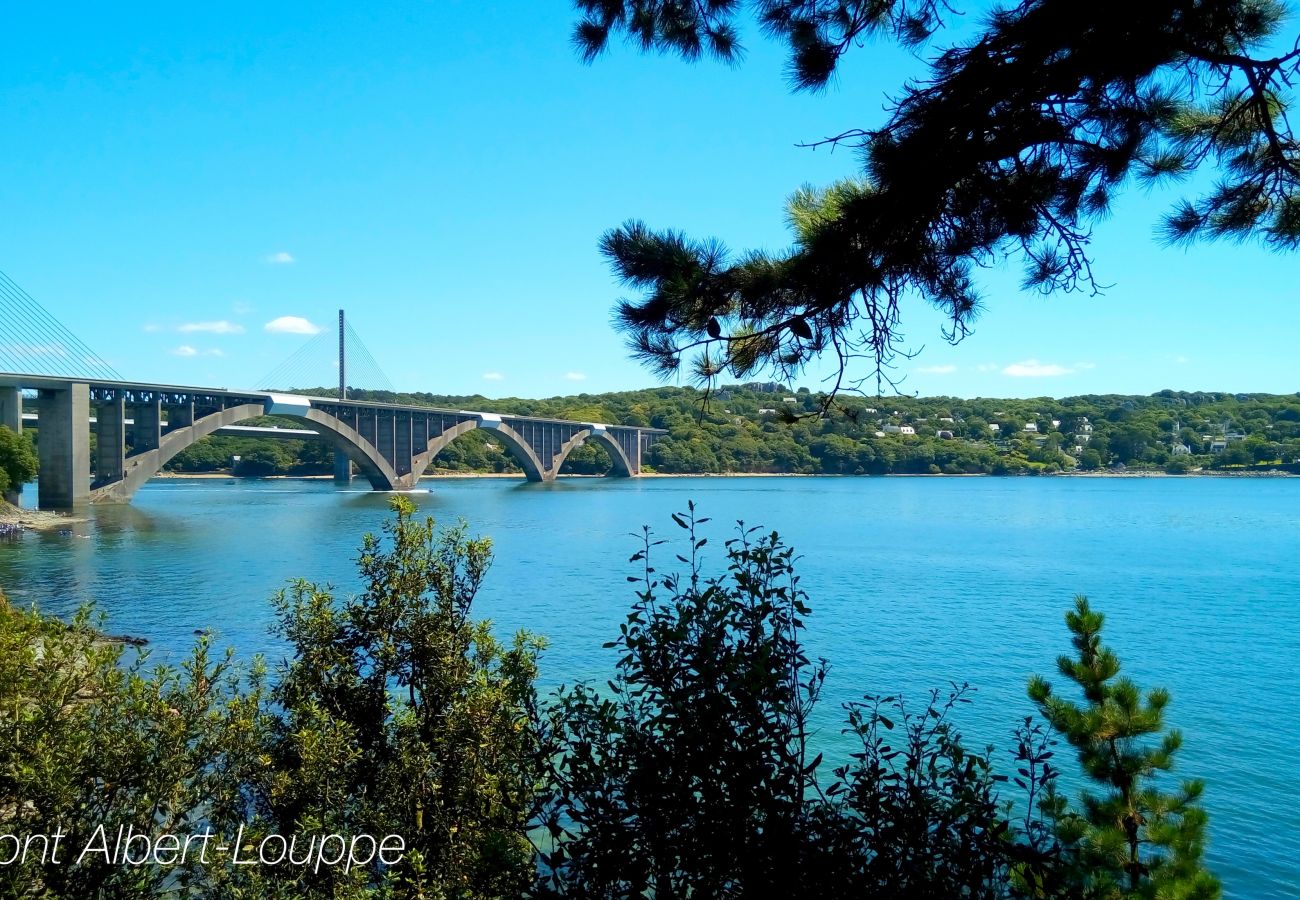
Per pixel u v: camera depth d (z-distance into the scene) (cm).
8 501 7650
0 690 725
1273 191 536
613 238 534
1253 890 1466
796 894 472
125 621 3444
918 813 511
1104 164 499
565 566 5453
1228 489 17000
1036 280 525
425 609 952
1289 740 2209
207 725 800
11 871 654
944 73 452
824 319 541
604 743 553
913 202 478
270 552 5666
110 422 8581
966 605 4166
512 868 601
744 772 491
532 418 15475
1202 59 456
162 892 737
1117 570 5584
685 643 543
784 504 12150
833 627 3597
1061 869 667
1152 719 863
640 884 498
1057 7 413
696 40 651
